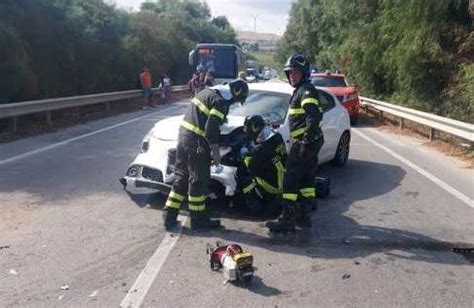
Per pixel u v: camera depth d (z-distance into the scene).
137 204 7.61
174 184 6.59
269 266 5.52
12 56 16.84
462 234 6.73
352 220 7.26
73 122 18.08
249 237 6.42
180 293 4.81
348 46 29.67
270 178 7.14
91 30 23.47
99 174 9.47
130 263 5.47
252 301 4.69
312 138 6.39
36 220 6.77
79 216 6.98
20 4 18.69
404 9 20.44
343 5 31.17
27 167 9.96
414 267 5.61
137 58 32.00
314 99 6.43
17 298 4.64
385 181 9.79
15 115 14.54
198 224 6.60
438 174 10.58
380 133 17.73
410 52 20.11
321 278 5.25
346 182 9.66
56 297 4.67
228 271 5.01
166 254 5.75
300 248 6.09
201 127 6.50
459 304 4.73
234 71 29.17
